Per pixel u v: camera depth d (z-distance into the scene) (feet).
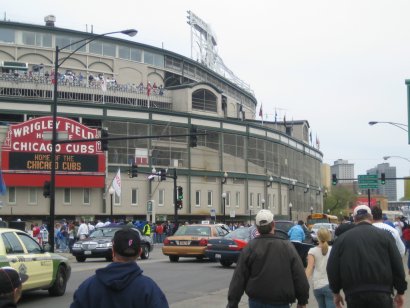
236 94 301.63
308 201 309.42
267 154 251.60
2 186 114.32
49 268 49.57
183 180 212.64
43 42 213.05
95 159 184.65
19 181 173.47
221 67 308.81
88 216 185.47
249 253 22.66
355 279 21.43
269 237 22.86
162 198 205.57
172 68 247.09
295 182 272.92
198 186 217.15
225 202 220.23
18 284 15.64
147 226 130.31
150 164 201.87
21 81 193.67
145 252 97.55
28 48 209.26
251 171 239.71
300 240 66.85
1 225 87.61
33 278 46.65
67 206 182.50
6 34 207.21
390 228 31.12
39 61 211.20
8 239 44.96
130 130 199.62
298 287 22.40
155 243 169.17
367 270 21.30
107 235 93.61
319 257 29.91
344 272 21.75
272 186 255.29
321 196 343.26
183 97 227.81
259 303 22.30
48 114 184.75
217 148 226.17
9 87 191.62
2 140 174.81
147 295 14.43
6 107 179.32
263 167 247.29
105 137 106.73
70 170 180.55
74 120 183.83
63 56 215.72
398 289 22.26
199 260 92.99
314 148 327.67
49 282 49.67
